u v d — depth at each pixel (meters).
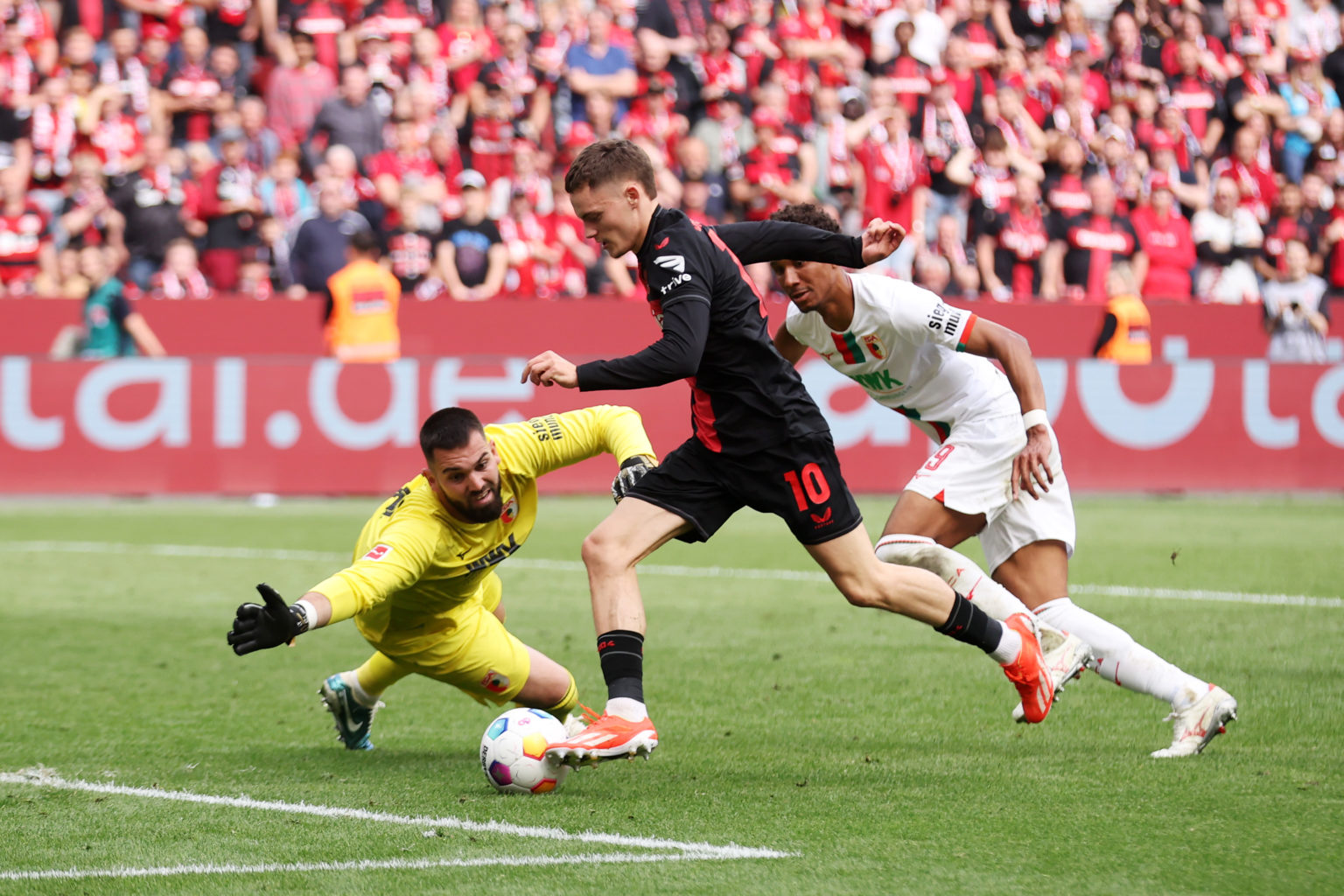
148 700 20.84
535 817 13.98
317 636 27.14
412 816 14.05
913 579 15.91
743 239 15.48
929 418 18.67
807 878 11.88
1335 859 12.34
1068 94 64.94
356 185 55.81
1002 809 14.11
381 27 60.03
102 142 56.44
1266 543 39.91
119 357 48.66
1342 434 54.25
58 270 53.47
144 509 48.28
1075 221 59.75
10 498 48.00
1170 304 55.25
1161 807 14.17
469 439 15.10
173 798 14.88
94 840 13.26
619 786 15.35
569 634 26.72
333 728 19.03
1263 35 69.38
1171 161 63.69
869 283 17.77
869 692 21.08
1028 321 53.66
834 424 51.09
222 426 49.06
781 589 32.94
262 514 46.88
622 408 16.91
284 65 58.78
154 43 58.47
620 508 15.72
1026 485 17.02
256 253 54.38
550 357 14.30
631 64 61.06
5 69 57.31
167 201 53.69
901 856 12.49
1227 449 53.44
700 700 20.56
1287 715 18.89
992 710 19.67
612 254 15.04
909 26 61.50
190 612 29.25
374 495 50.44
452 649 16.58
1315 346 56.62
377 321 50.44
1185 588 31.91
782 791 15.02
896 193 59.00
